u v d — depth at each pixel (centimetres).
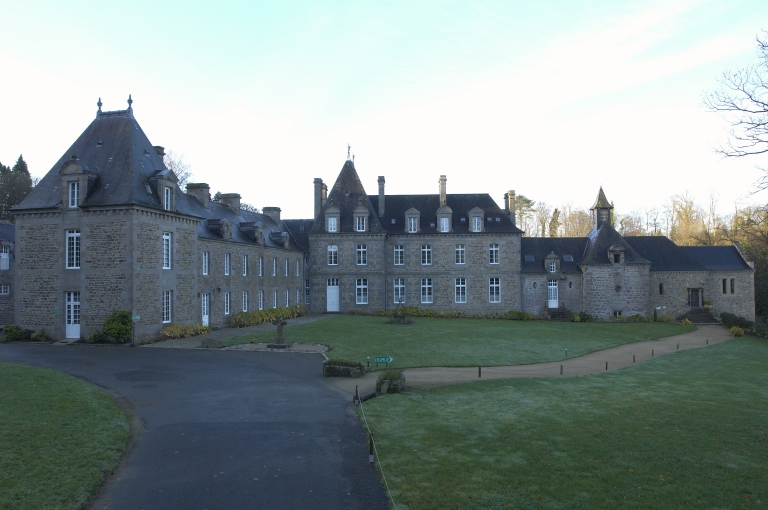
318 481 901
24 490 808
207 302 3141
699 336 3575
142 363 1977
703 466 989
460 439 1109
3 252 3844
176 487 870
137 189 2550
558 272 4494
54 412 1209
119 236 2486
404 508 795
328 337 2778
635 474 942
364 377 1778
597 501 830
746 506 824
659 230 7688
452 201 4731
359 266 4453
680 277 4528
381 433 1141
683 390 1717
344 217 4503
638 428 1222
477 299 4488
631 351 2761
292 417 1276
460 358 2256
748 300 4538
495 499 829
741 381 1944
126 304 2469
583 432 1177
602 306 4350
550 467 963
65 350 2281
